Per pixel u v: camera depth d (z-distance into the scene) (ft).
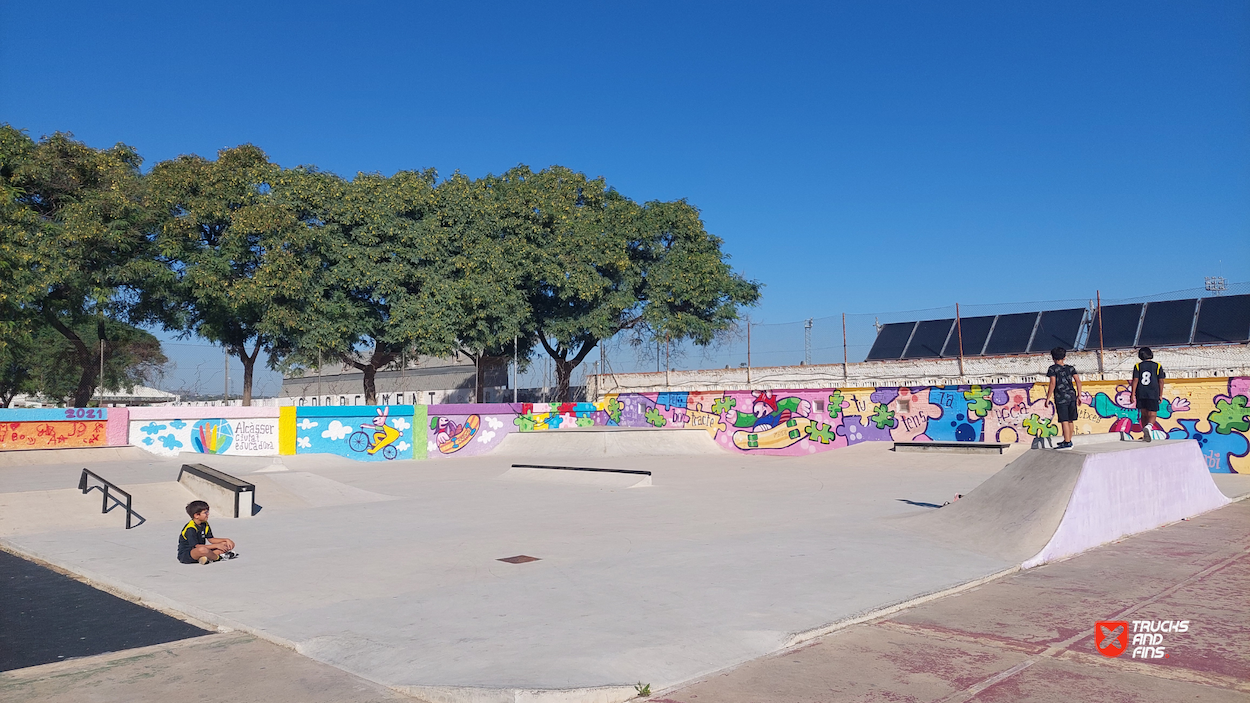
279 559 29.78
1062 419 34.22
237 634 20.81
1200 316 70.28
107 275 76.64
